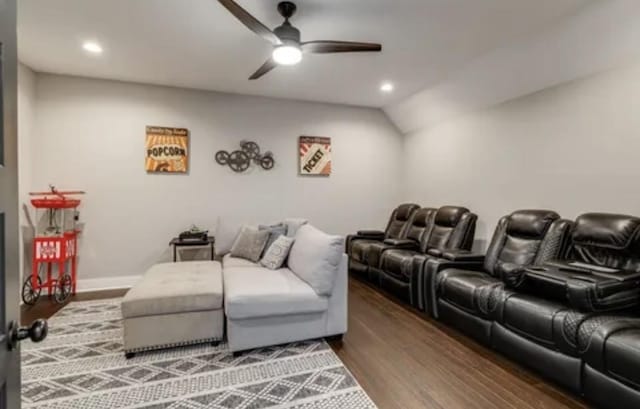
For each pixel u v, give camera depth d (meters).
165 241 4.49
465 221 3.94
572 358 2.02
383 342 2.77
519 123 3.69
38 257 3.67
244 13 2.22
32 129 3.93
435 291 3.22
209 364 2.38
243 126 4.80
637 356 1.67
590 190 3.02
